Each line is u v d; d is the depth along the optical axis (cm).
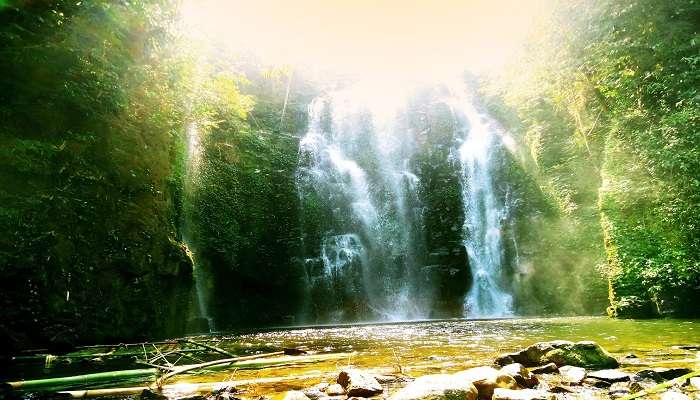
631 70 1112
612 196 1144
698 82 980
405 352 639
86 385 444
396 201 2370
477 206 2211
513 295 1881
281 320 1884
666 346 571
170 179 1175
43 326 684
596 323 999
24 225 685
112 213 857
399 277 2184
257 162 2094
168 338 948
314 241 2073
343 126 2625
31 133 748
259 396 365
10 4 732
